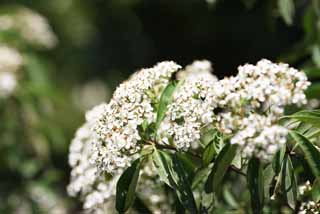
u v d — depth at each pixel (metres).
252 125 2.99
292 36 10.71
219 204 4.42
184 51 13.79
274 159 3.33
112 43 15.87
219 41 12.95
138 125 3.49
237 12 12.40
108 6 15.49
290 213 4.36
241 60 12.70
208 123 3.23
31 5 14.85
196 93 3.35
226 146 3.21
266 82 3.09
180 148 3.34
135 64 15.25
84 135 4.46
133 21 15.08
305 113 3.35
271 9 5.75
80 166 4.42
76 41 15.43
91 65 15.49
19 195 7.30
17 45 8.18
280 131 2.94
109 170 3.38
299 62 6.07
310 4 5.47
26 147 7.37
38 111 7.45
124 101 3.46
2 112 7.27
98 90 15.26
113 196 4.46
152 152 3.51
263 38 11.90
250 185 3.32
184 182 3.48
